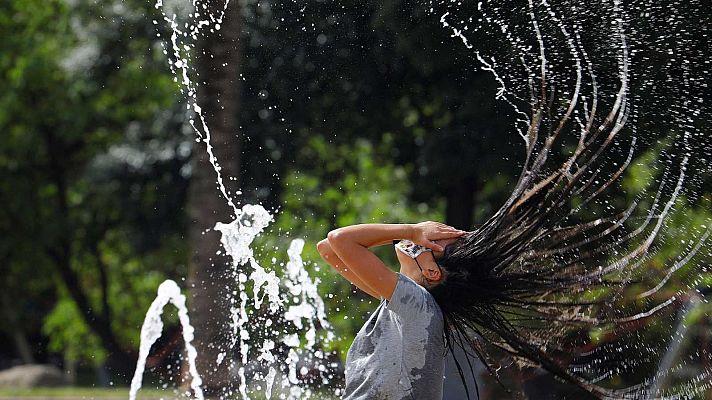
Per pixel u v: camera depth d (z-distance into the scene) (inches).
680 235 731.4
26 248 2108.8
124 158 1892.2
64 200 2074.3
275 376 812.0
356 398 435.8
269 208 1214.3
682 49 695.1
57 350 2231.8
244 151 1149.7
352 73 1056.2
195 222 962.7
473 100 989.2
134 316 2135.8
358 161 1368.1
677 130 699.4
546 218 486.9
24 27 1952.5
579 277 515.8
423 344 432.1
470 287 461.7
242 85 1071.6
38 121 1971.0
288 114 1123.3
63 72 1884.8
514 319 513.7
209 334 923.4
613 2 697.6
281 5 1027.9
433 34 933.8
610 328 645.9
